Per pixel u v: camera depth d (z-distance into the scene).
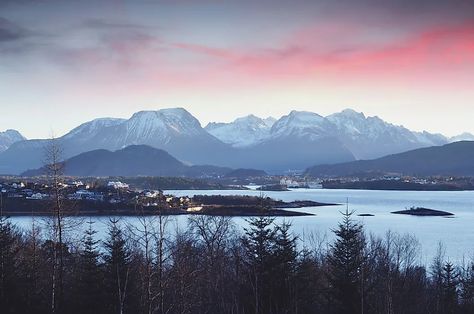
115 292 42.88
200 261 56.41
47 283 49.12
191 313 46.34
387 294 53.72
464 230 166.88
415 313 59.00
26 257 53.25
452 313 61.44
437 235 152.75
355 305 46.25
